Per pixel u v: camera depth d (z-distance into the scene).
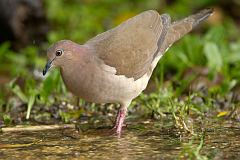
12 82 13.54
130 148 9.96
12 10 18.50
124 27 11.37
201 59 15.69
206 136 10.56
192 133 10.68
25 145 10.26
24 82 14.31
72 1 22.95
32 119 12.18
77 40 19.72
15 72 17.02
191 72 15.37
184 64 15.64
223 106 12.70
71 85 10.98
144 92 13.64
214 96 13.12
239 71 14.61
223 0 22.55
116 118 11.33
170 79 14.62
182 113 11.19
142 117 12.09
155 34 11.65
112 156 9.52
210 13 12.72
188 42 16.48
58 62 10.80
